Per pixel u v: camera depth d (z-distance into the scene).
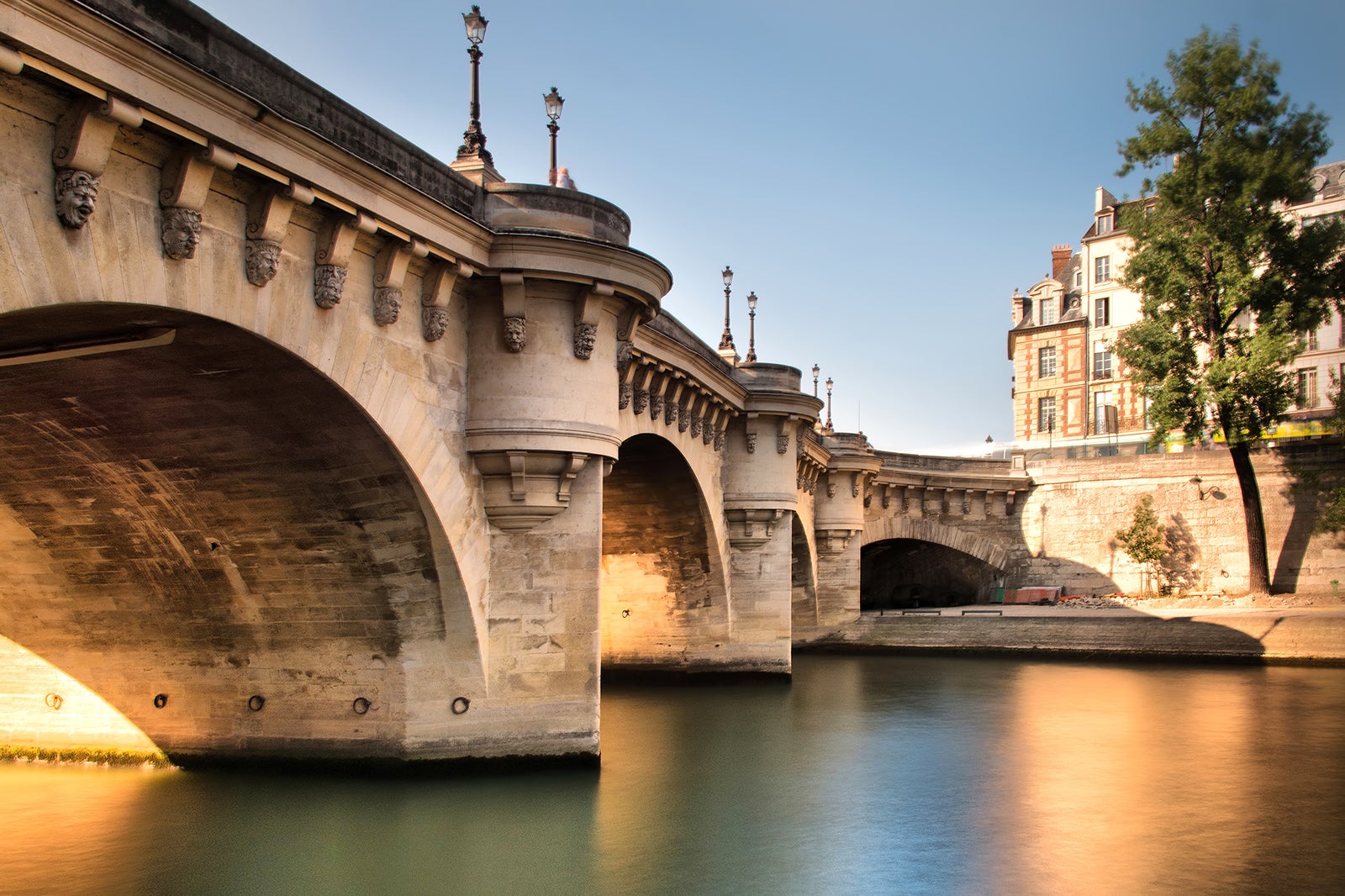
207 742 21.41
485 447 19.59
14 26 10.16
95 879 15.39
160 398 15.88
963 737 27.42
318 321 15.38
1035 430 84.00
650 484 34.41
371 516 18.67
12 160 10.83
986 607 60.69
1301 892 15.34
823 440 54.91
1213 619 46.91
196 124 12.31
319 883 15.30
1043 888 15.50
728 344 39.69
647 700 34.28
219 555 19.86
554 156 22.42
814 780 22.36
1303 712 31.25
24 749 22.48
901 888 15.54
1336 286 49.75
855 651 52.88
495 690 20.22
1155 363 50.25
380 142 16.33
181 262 12.89
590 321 20.11
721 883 15.66
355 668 20.41
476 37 20.75
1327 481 55.22
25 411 15.95
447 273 18.28
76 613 21.36
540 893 15.05
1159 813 19.70
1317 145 48.59
